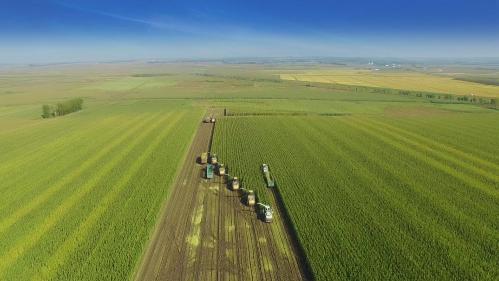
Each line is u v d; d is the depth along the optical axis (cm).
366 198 4912
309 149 7244
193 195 5134
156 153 7088
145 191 5231
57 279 3319
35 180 5781
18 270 3459
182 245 3869
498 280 3256
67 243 3900
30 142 8219
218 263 3547
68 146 7781
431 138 8112
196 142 8031
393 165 6259
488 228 4131
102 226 4241
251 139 8112
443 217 4384
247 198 4831
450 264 3484
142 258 3644
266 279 3316
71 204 4859
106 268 3456
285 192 5119
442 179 5609
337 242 3841
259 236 4028
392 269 3406
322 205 4703
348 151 7094
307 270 3447
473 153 6981
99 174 5978
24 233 4134
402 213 4481
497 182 5488
